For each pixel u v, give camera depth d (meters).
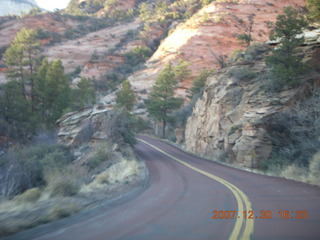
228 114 26.36
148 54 114.44
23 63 51.78
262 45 30.20
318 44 22.92
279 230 5.78
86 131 31.92
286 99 20.39
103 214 7.66
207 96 32.06
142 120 67.38
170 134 64.06
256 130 20.66
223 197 9.63
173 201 9.28
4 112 38.66
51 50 125.50
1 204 8.48
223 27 88.06
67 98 45.78
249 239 5.23
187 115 52.38
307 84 20.16
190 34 90.44
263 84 23.81
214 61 82.44
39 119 43.28
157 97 60.09
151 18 149.50
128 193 11.52
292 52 21.25
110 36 139.88
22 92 46.97
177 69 75.50
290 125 19.00
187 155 34.34
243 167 21.17
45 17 150.12
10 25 145.25
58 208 7.53
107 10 181.75
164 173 19.06
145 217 7.12
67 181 11.16
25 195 9.14
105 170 21.23
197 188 12.08
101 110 34.50
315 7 21.47
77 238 5.49
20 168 17.28
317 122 16.97
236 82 27.59
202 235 5.55
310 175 13.45
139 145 46.03
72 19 159.12
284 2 88.75
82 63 118.25
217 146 27.67
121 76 97.94
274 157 19.34
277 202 8.49
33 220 6.80
